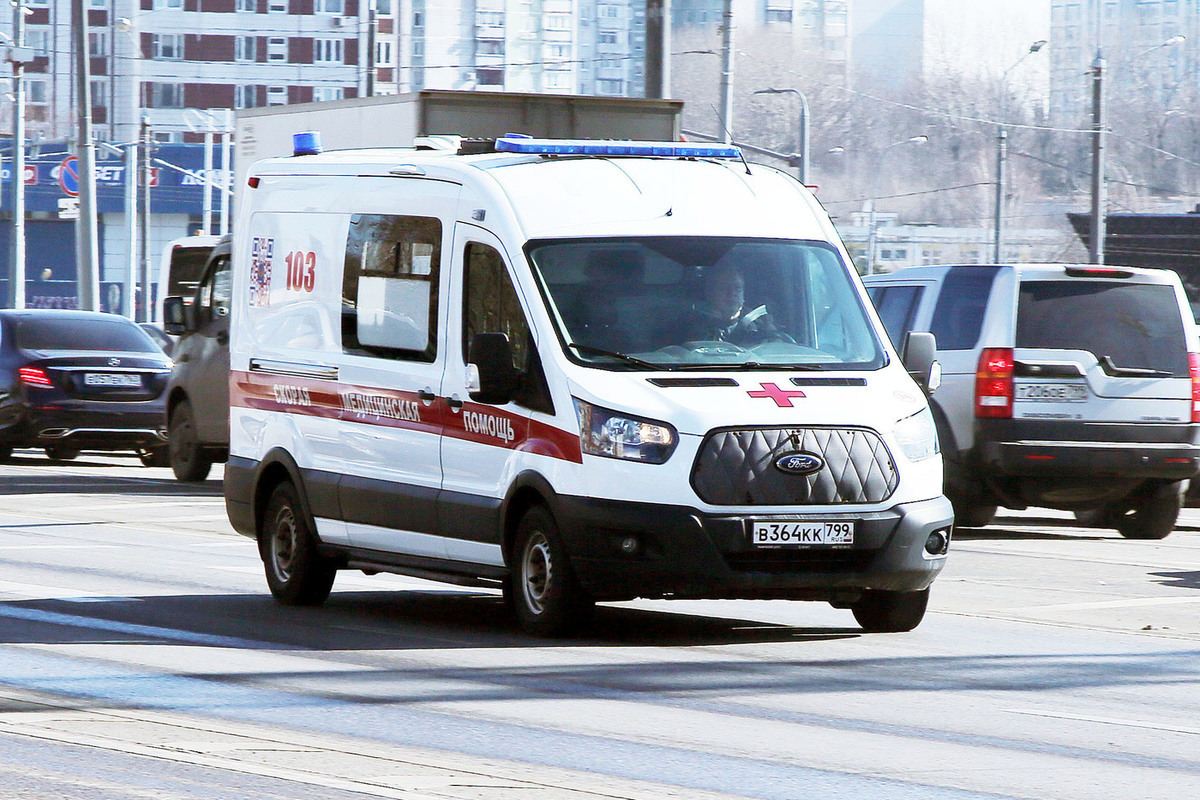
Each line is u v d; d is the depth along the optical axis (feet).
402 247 130.21
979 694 102.42
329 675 105.91
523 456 118.62
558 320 118.62
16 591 145.07
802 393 116.37
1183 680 109.09
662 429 113.29
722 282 122.52
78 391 274.98
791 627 128.98
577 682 104.01
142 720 91.45
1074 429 192.75
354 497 131.95
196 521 207.82
